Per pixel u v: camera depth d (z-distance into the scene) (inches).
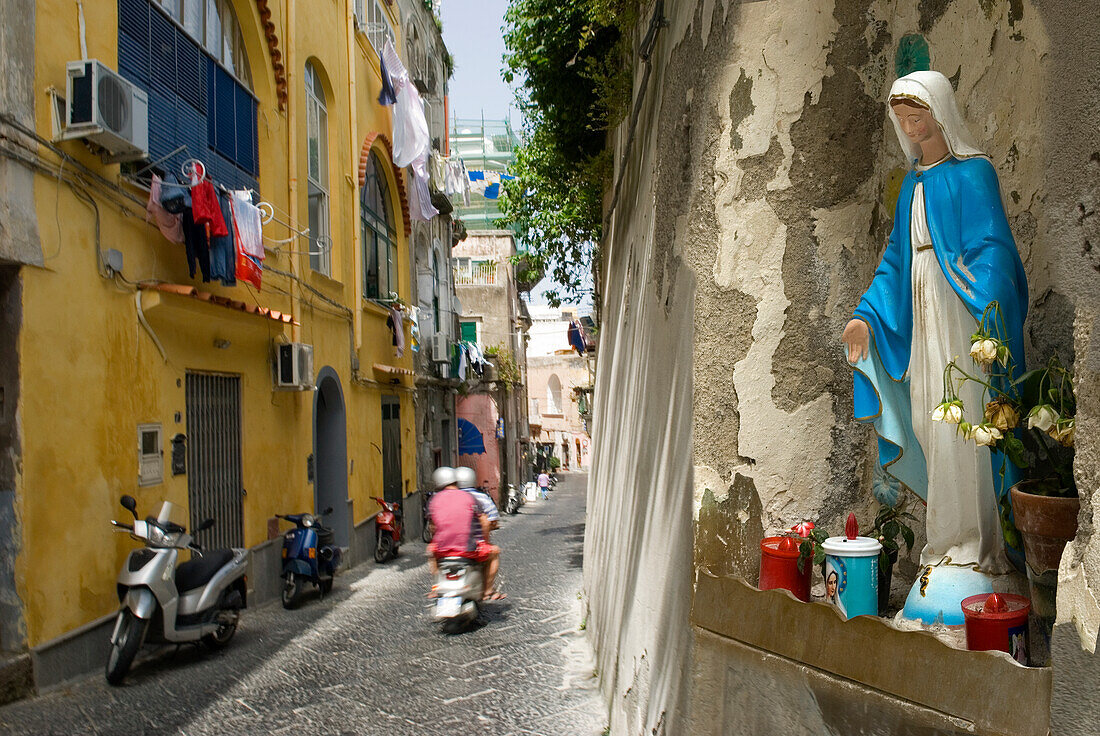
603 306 367.6
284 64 426.3
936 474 85.7
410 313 673.6
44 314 230.7
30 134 225.3
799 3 119.4
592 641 251.3
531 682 226.5
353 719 202.8
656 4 183.5
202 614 262.5
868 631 81.5
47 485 228.5
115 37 273.0
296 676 242.8
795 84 118.6
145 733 193.8
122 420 267.7
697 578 111.0
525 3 370.0
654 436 160.4
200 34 349.4
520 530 754.2
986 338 75.9
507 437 1309.1
